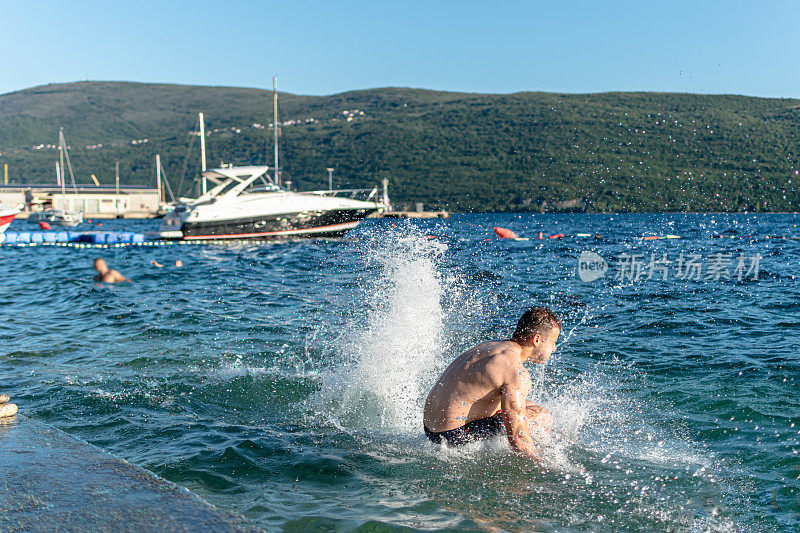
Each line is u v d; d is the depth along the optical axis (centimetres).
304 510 305
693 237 3036
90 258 2186
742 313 912
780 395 513
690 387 541
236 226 2791
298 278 1448
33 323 883
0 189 9275
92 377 581
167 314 938
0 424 335
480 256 1941
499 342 410
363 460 383
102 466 273
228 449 398
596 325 835
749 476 355
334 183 12169
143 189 10169
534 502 321
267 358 655
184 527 214
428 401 417
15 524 216
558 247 2370
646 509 312
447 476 356
